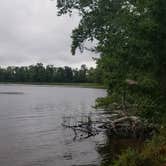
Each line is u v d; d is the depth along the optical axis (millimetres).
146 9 15766
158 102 16406
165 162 13164
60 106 71000
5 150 25484
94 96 110312
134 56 15984
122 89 17953
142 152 14977
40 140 29859
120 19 17234
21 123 42469
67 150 25406
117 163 14461
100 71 22734
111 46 17438
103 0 24969
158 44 15406
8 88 188750
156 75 15820
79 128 35656
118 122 27812
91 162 21484
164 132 16438
